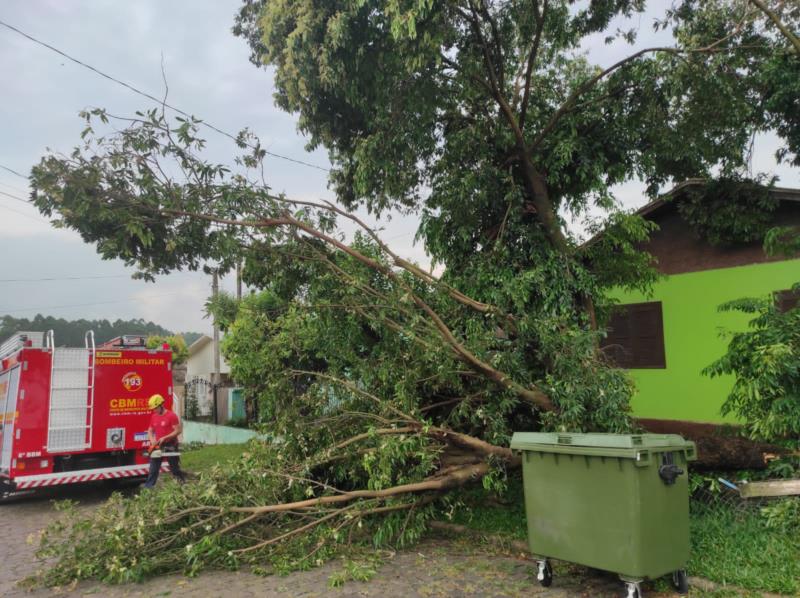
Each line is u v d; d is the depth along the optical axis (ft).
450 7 23.44
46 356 33.12
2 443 34.35
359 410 23.30
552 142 27.81
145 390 36.01
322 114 30.40
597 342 23.16
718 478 20.43
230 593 16.69
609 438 14.20
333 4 24.57
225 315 25.89
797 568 14.89
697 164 31.24
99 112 20.68
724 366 19.45
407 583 16.89
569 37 28.25
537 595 15.51
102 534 18.43
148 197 21.24
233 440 57.88
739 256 33.19
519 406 24.62
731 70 27.66
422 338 22.33
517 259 26.91
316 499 19.34
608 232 26.68
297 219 24.13
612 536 14.10
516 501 24.35
